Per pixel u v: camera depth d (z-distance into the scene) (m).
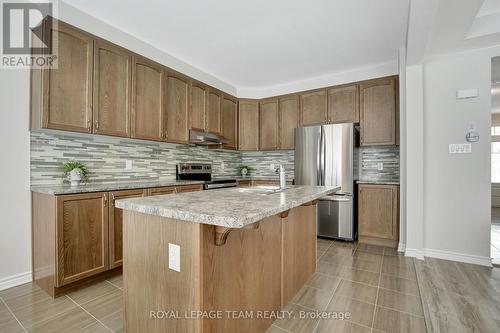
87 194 2.07
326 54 3.21
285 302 1.85
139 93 2.78
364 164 3.85
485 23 2.41
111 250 2.23
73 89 2.21
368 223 3.35
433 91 2.91
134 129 2.70
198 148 4.07
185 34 2.73
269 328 1.61
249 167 5.03
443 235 2.85
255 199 1.45
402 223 3.05
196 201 1.36
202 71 3.73
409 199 2.89
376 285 2.17
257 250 1.51
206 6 2.24
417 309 1.81
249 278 1.43
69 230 1.96
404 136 3.02
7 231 2.08
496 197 6.33
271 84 4.39
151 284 1.25
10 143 2.09
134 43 2.75
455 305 1.85
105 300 1.91
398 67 3.28
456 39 2.51
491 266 2.60
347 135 3.46
